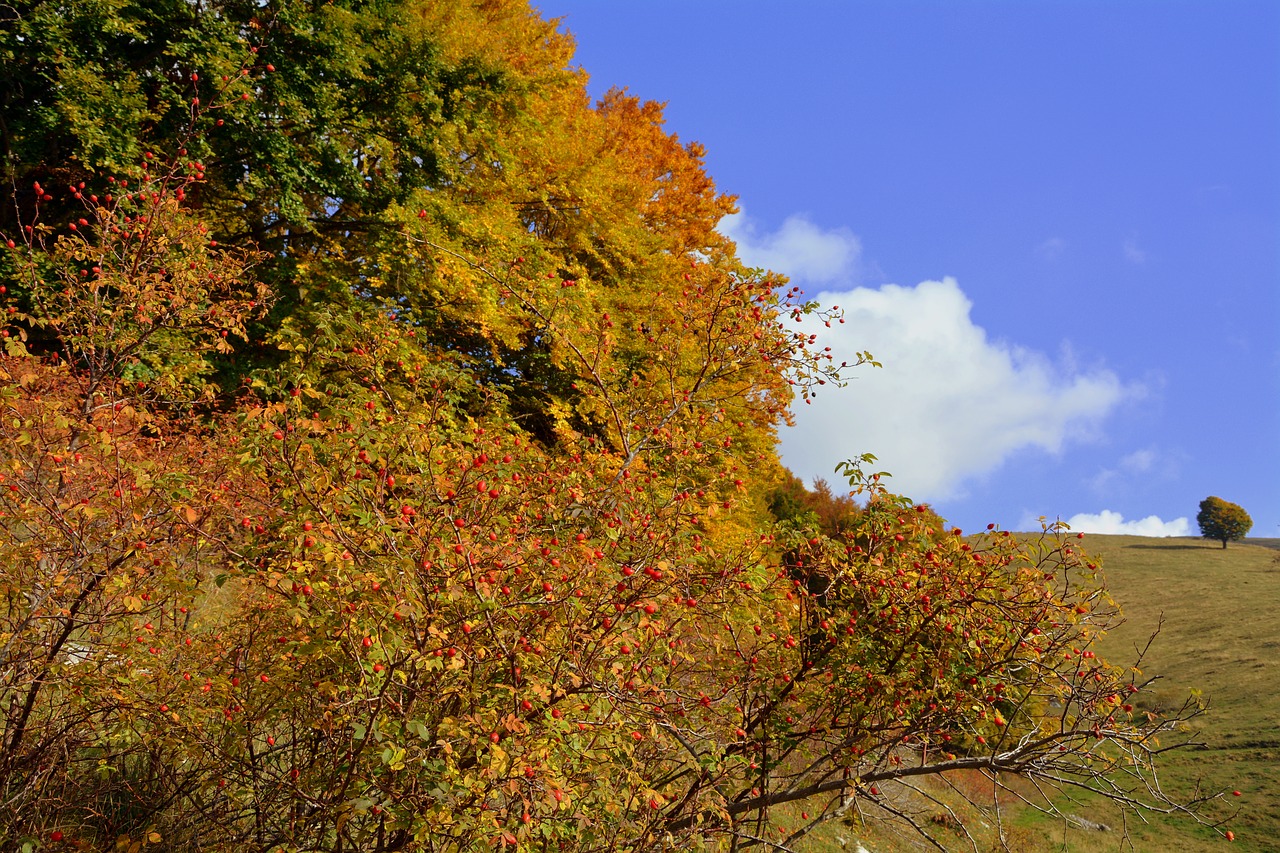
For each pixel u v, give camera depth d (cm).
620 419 501
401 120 1211
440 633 281
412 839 292
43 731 349
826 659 476
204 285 516
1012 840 878
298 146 1124
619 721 323
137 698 337
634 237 1653
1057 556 455
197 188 1041
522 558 325
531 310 527
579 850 342
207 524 353
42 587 330
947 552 473
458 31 1359
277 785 341
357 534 315
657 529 373
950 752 458
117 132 921
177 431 482
